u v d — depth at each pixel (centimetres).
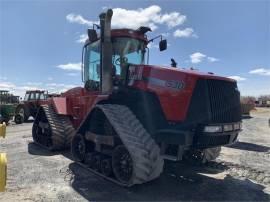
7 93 2230
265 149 978
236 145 1045
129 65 617
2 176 294
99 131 643
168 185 577
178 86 529
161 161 541
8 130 1545
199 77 518
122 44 674
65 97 895
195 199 509
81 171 666
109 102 655
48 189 549
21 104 2052
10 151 895
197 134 517
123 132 537
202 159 695
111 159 597
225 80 545
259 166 741
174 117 526
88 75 755
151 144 534
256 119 2411
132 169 520
